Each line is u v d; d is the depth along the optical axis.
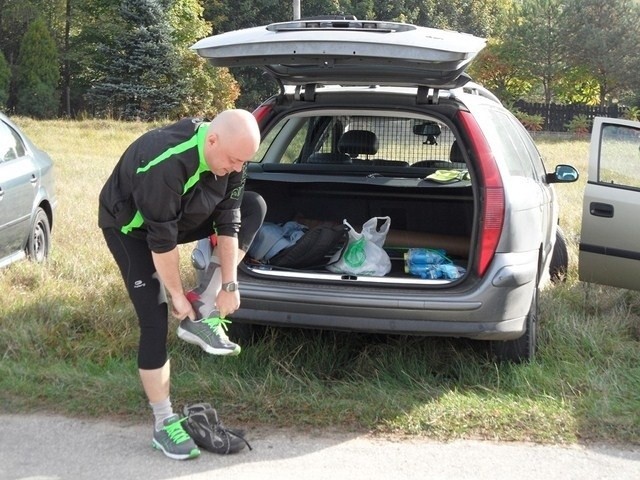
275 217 5.79
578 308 6.39
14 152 7.19
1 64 37.75
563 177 6.67
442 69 4.37
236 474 3.77
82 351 5.27
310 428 4.27
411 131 6.12
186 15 40.78
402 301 4.50
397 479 3.75
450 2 58.94
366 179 5.64
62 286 6.49
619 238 5.89
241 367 4.98
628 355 5.33
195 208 3.67
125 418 4.36
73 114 44.38
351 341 5.48
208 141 3.50
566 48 45.06
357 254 4.98
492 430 4.25
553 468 3.88
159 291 3.86
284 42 4.35
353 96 4.85
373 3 56.12
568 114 42.28
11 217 6.74
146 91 37.16
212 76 39.97
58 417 4.36
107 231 3.86
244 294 4.67
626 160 5.97
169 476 3.73
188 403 4.46
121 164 3.74
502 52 46.84
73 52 42.00
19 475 3.72
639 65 43.75
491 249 4.54
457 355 5.15
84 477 3.71
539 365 4.97
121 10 37.47
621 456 4.03
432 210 5.69
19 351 5.18
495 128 5.02
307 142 6.39
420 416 4.33
